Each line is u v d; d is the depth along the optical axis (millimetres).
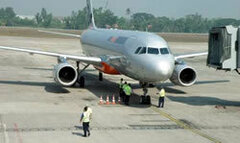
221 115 23797
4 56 58594
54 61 54812
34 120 21234
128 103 26109
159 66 24094
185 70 30750
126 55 27328
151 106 25938
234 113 24438
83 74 41656
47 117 22000
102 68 32719
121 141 17922
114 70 30672
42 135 18500
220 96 30656
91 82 36000
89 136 18562
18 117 21781
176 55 35969
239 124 21641
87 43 40938
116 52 29641
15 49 33062
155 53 25156
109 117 22469
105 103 26391
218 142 18172
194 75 30328
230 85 37031
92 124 20781
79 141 17750
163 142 17938
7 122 20609
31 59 56125
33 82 34844
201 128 20625
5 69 43719
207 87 35375
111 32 35562
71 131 19344
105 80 37531
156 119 22328
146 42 26031
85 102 26547
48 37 121250
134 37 28250
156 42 25922
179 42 116688
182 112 24359
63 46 82438
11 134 18469
